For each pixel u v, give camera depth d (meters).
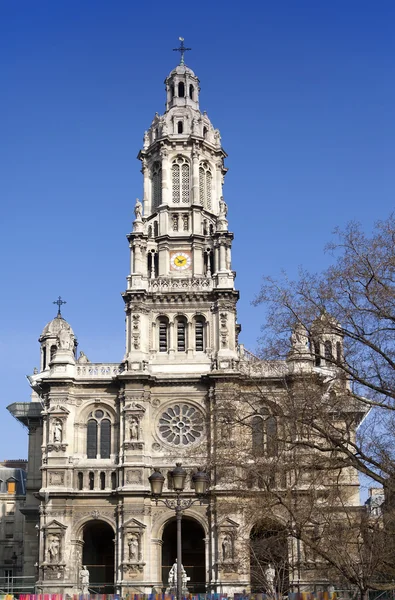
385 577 48.41
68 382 91.75
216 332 94.00
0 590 90.81
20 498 129.38
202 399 91.62
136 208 99.12
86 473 89.50
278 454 51.28
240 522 85.19
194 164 103.81
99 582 92.19
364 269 47.31
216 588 83.56
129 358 92.12
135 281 95.06
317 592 74.06
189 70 111.00
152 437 90.81
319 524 47.84
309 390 48.50
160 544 87.38
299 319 49.16
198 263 99.38
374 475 45.38
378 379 47.19
